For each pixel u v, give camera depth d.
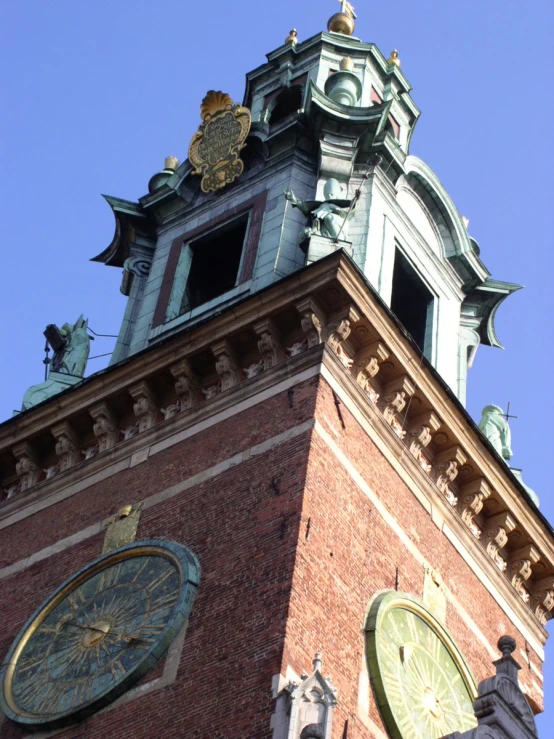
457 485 35.25
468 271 41.00
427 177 40.50
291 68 42.22
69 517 33.84
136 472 33.59
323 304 33.25
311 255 35.28
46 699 30.09
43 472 35.50
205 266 40.12
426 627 31.80
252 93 42.44
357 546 30.91
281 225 37.38
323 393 32.19
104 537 32.62
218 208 39.69
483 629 34.16
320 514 30.31
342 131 38.91
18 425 35.62
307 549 29.42
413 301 40.34
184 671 28.53
